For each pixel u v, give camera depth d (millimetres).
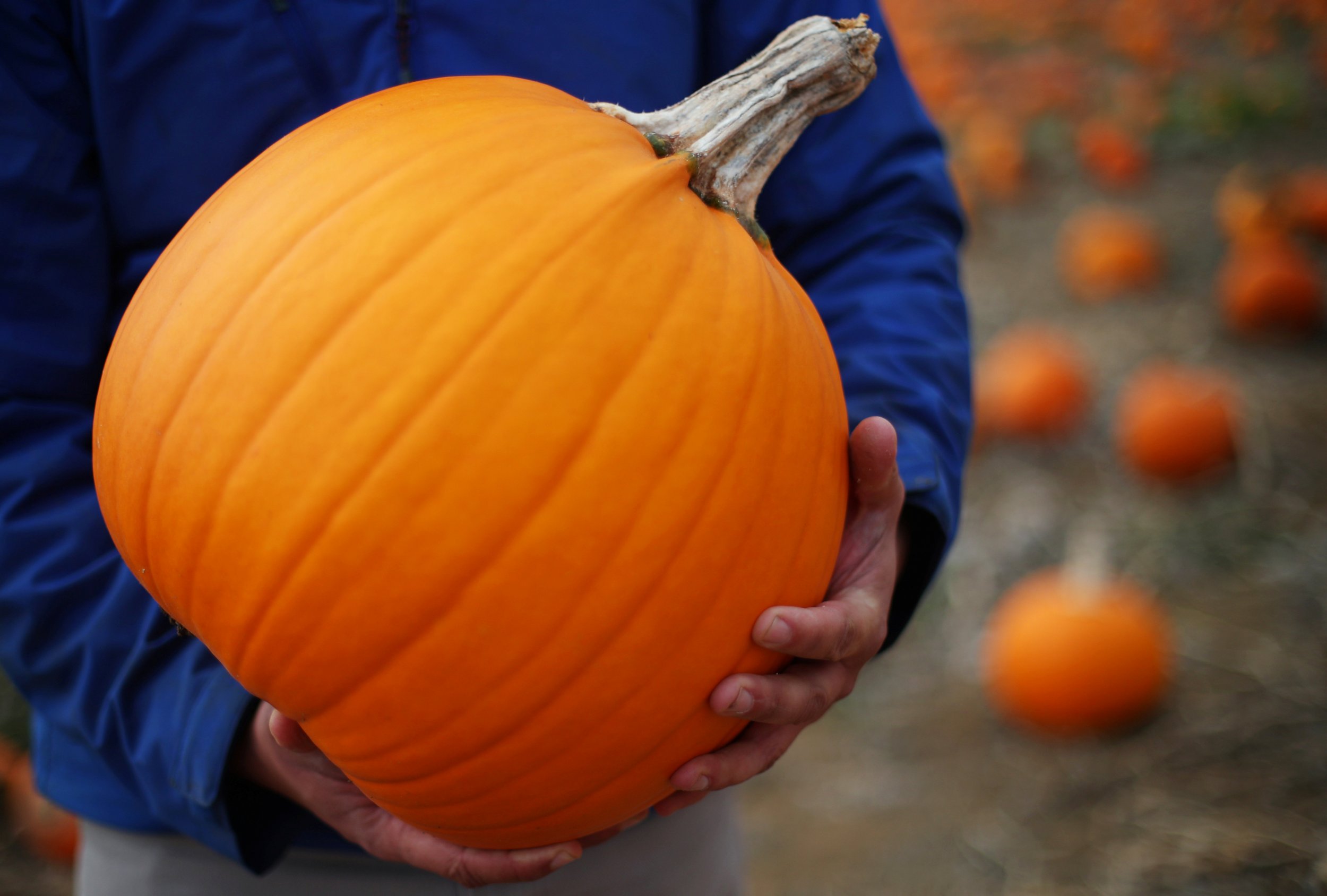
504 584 487
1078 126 5316
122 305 767
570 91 747
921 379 788
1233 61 6105
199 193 731
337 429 484
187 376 509
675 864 868
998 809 1703
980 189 4652
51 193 701
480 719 514
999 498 2533
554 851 621
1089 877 1530
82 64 708
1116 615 1861
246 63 707
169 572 527
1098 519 2381
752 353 526
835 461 575
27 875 1924
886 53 885
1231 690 1825
